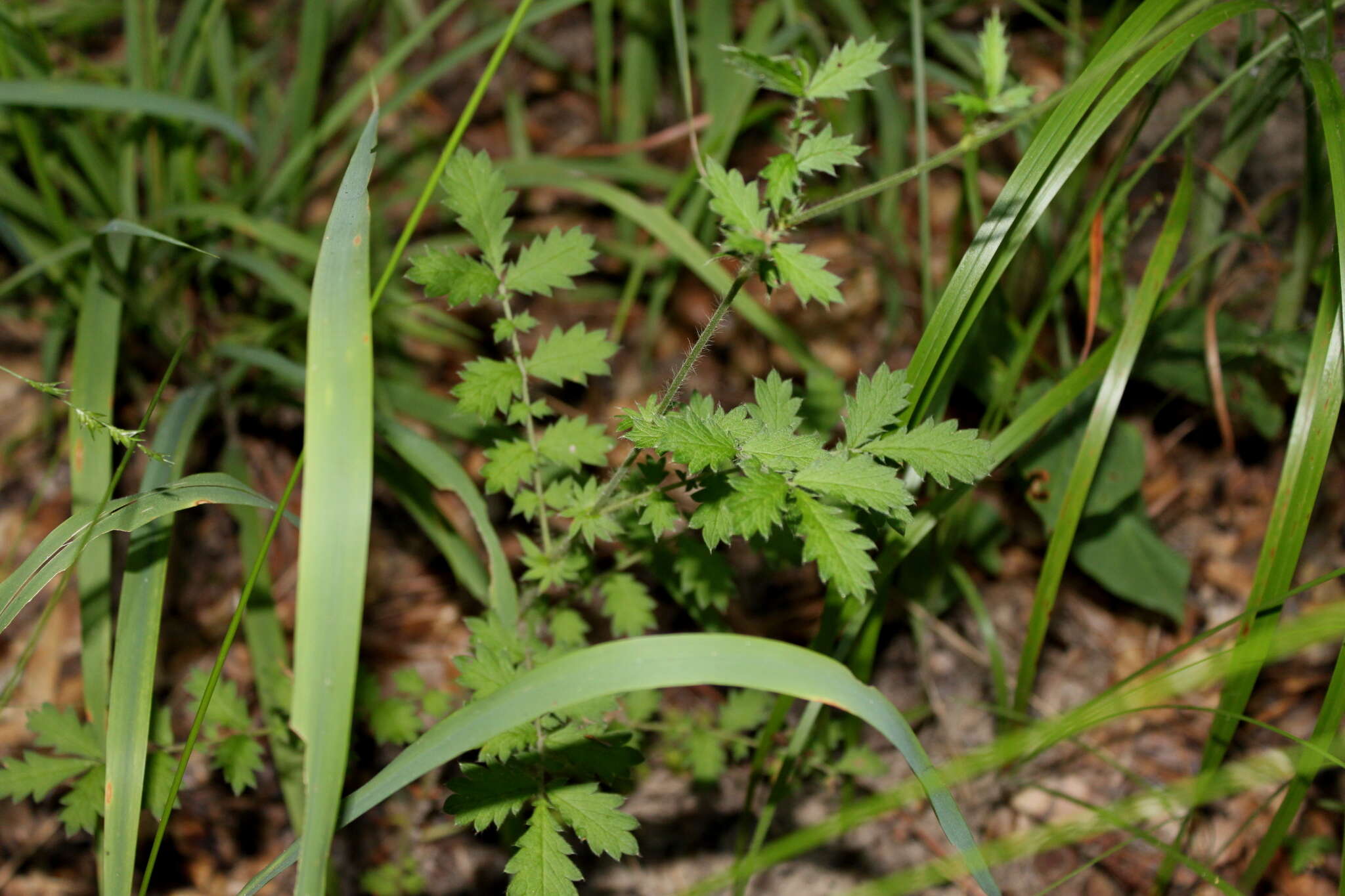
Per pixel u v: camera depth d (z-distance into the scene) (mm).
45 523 750
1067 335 755
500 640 565
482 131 1003
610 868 653
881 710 502
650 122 981
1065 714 630
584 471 694
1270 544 567
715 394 856
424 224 915
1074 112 536
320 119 970
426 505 638
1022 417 588
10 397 799
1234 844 647
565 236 563
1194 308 677
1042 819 662
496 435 582
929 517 583
